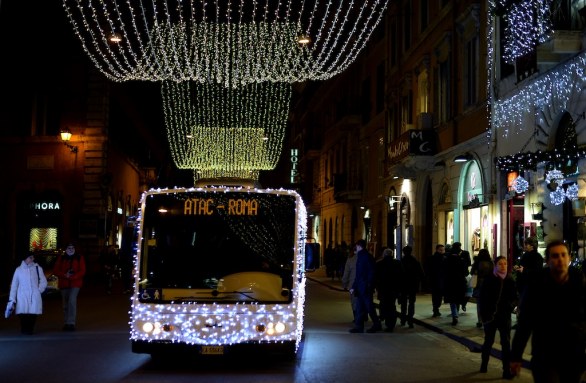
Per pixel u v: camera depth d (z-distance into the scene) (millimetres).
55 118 38344
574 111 16500
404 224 33406
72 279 16016
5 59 37438
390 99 36188
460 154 24031
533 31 18359
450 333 15578
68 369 10977
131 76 27188
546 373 5703
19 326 16750
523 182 17938
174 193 11602
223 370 10992
